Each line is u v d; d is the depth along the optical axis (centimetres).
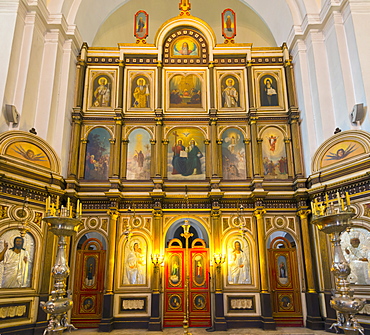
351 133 1368
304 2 1700
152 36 2278
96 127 1720
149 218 1608
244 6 2198
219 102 1781
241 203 1630
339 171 1384
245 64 1828
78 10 1744
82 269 1546
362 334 762
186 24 1853
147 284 1530
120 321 1480
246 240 1588
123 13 2222
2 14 1415
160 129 1714
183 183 1648
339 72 1496
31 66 1471
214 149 1681
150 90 1788
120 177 1659
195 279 1580
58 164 1480
